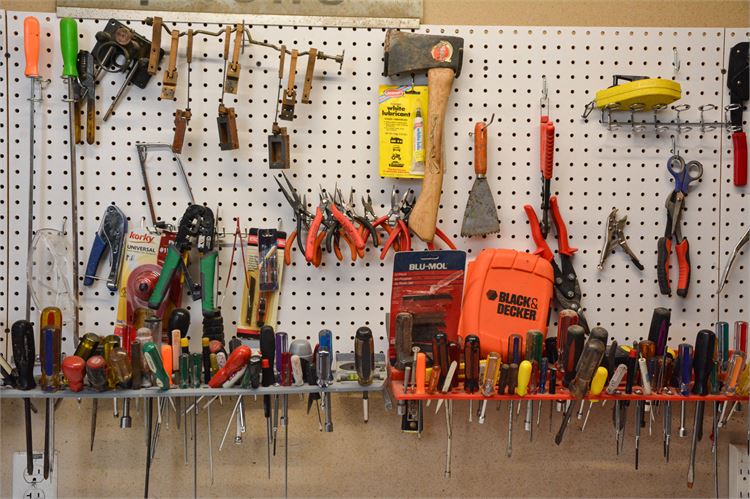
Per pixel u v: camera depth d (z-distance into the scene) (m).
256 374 1.23
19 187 1.41
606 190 1.48
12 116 1.40
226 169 1.43
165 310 1.40
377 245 1.40
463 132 1.46
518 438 1.55
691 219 1.49
